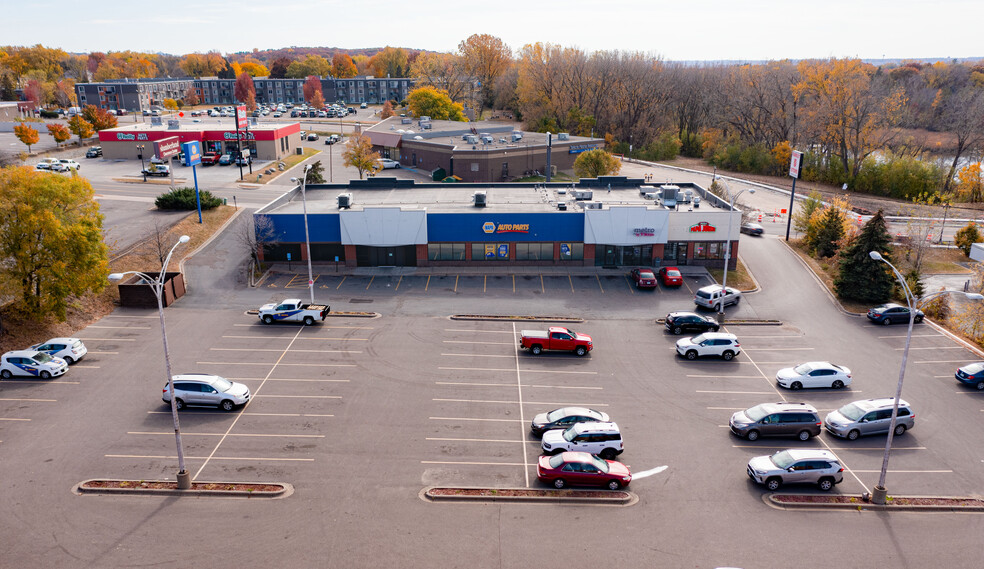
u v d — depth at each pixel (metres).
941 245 71.94
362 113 193.12
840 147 114.88
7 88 185.50
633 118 147.88
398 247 58.72
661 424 33.31
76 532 24.56
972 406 35.78
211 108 198.25
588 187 71.94
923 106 143.62
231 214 71.50
